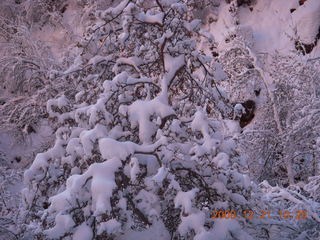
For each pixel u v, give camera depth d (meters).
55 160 5.97
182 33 6.53
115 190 4.84
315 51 14.46
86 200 5.02
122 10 6.38
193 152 5.21
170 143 5.54
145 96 6.50
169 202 5.47
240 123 14.20
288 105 12.23
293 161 12.50
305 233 6.43
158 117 5.20
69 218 4.75
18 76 15.96
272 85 13.09
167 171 4.88
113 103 5.88
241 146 11.95
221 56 13.81
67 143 5.96
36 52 15.53
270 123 12.97
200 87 6.75
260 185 7.34
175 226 5.63
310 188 8.02
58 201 4.78
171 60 6.24
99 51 7.02
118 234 5.40
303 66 11.41
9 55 15.71
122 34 6.62
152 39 6.41
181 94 7.12
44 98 13.00
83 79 6.78
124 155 4.93
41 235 5.15
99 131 5.25
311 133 11.21
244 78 13.42
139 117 5.45
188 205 4.79
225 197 5.48
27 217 5.92
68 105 6.30
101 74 6.71
